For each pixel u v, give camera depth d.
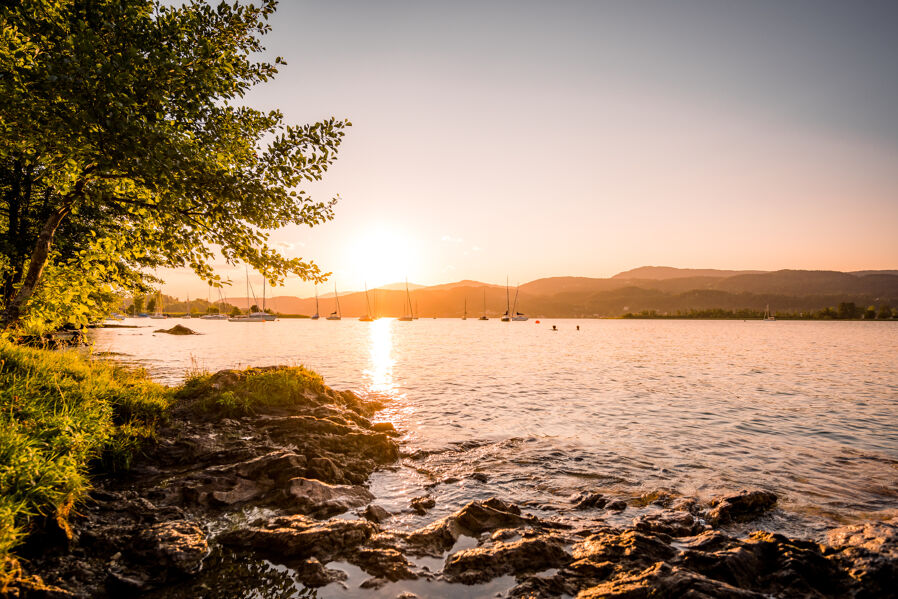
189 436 10.72
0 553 4.85
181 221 10.33
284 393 15.17
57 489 6.32
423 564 6.50
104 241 11.13
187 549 6.25
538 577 6.08
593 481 10.71
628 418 17.72
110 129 7.19
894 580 5.81
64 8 8.31
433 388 24.86
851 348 62.62
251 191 8.88
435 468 11.52
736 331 143.38
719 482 10.72
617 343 75.94
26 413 7.63
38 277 11.16
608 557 6.47
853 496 9.88
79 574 5.52
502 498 9.49
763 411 19.23
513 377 29.89
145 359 35.16
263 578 6.00
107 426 9.04
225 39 9.76
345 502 8.70
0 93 7.45
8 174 19.20
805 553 6.39
